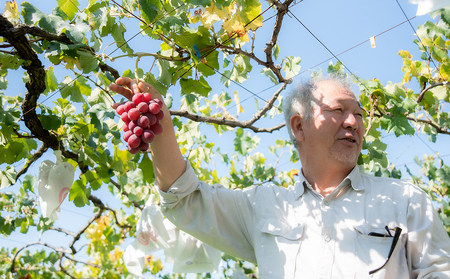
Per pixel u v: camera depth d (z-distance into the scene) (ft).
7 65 6.17
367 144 8.52
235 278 12.24
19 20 6.19
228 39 7.07
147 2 6.06
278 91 9.41
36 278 18.85
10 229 13.78
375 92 8.45
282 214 5.46
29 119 6.97
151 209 8.52
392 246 4.53
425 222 4.81
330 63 9.25
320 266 4.77
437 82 10.04
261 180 14.33
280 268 5.02
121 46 6.65
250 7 6.84
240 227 5.91
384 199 5.08
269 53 7.64
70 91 7.31
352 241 4.82
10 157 7.64
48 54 6.06
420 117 12.40
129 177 11.35
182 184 5.66
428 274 4.44
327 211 5.14
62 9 6.68
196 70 7.07
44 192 6.93
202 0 6.21
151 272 19.56
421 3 4.39
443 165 14.99
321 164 5.60
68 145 7.89
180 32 6.69
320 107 5.66
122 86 5.80
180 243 8.30
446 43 9.50
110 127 8.74
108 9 6.59
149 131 5.06
